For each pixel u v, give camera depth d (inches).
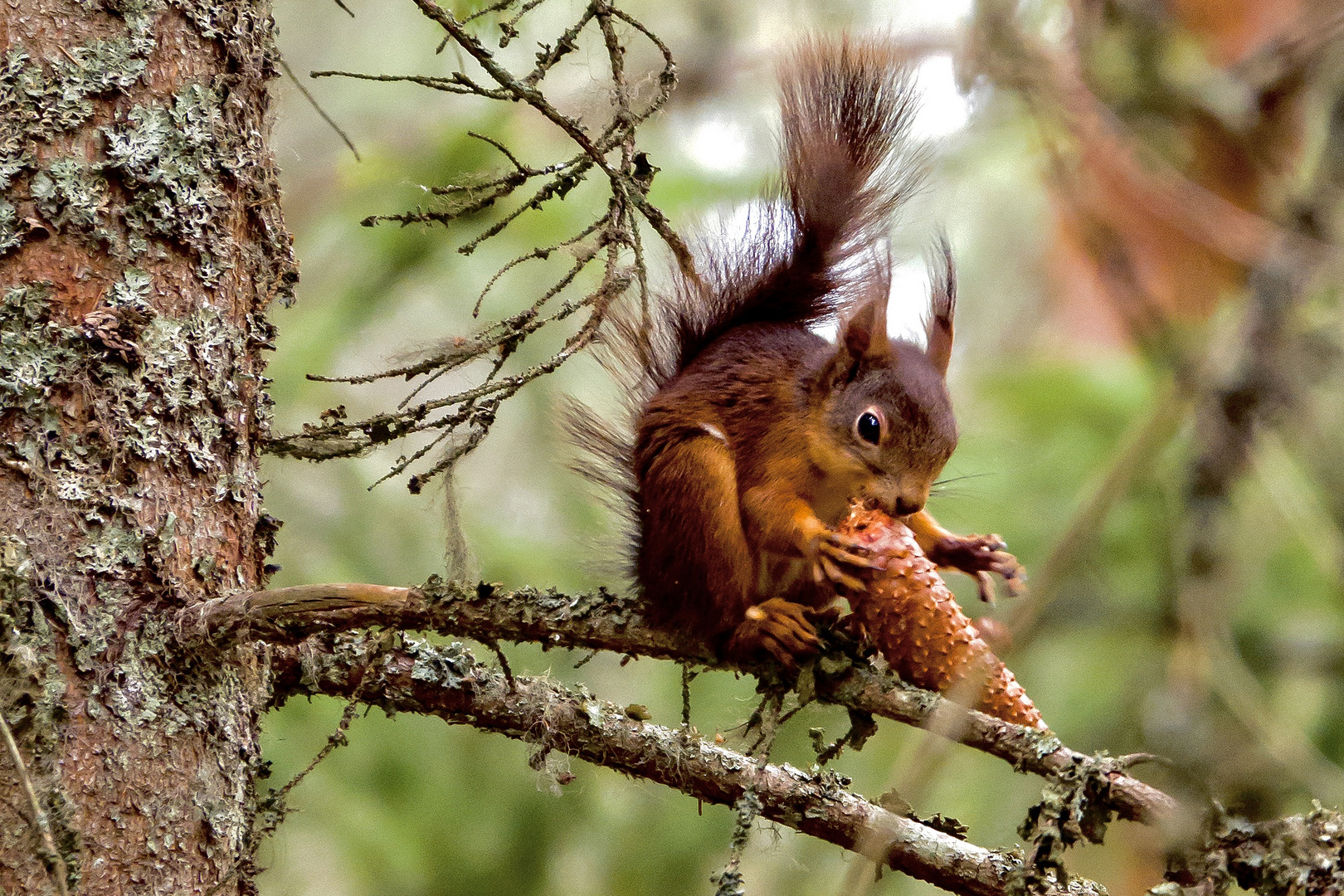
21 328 235.1
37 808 233.9
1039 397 251.1
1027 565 248.7
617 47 237.0
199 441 235.9
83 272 235.5
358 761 247.3
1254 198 244.5
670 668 250.4
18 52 235.5
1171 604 245.0
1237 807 234.7
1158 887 234.4
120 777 235.0
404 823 247.1
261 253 237.0
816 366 241.6
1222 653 240.2
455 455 236.5
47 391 235.1
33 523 235.0
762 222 243.4
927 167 243.3
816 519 240.5
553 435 242.8
